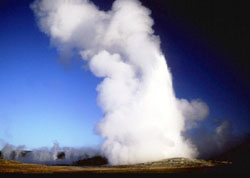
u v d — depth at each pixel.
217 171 64.94
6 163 73.50
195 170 67.94
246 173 61.09
